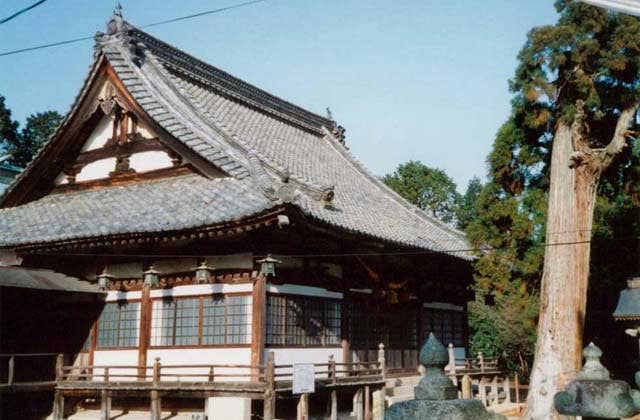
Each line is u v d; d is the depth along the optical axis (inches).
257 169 706.2
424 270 942.4
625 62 608.4
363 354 802.8
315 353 711.7
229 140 778.8
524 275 845.8
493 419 137.3
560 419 613.6
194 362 667.4
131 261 735.7
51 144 837.2
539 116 673.6
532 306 834.2
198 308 679.7
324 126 1280.8
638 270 895.7
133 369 704.4
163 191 754.8
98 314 747.4
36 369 731.4
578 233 653.3
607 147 652.7
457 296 1061.8
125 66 813.9
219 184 724.0
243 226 613.0
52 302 728.3
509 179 816.3
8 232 775.1
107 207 759.7
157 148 797.9
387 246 770.8
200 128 789.2
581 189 658.8
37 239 720.3
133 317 721.6
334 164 1137.4
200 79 986.7
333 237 704.4
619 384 146.7
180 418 655.8
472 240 855.1
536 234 853.8
